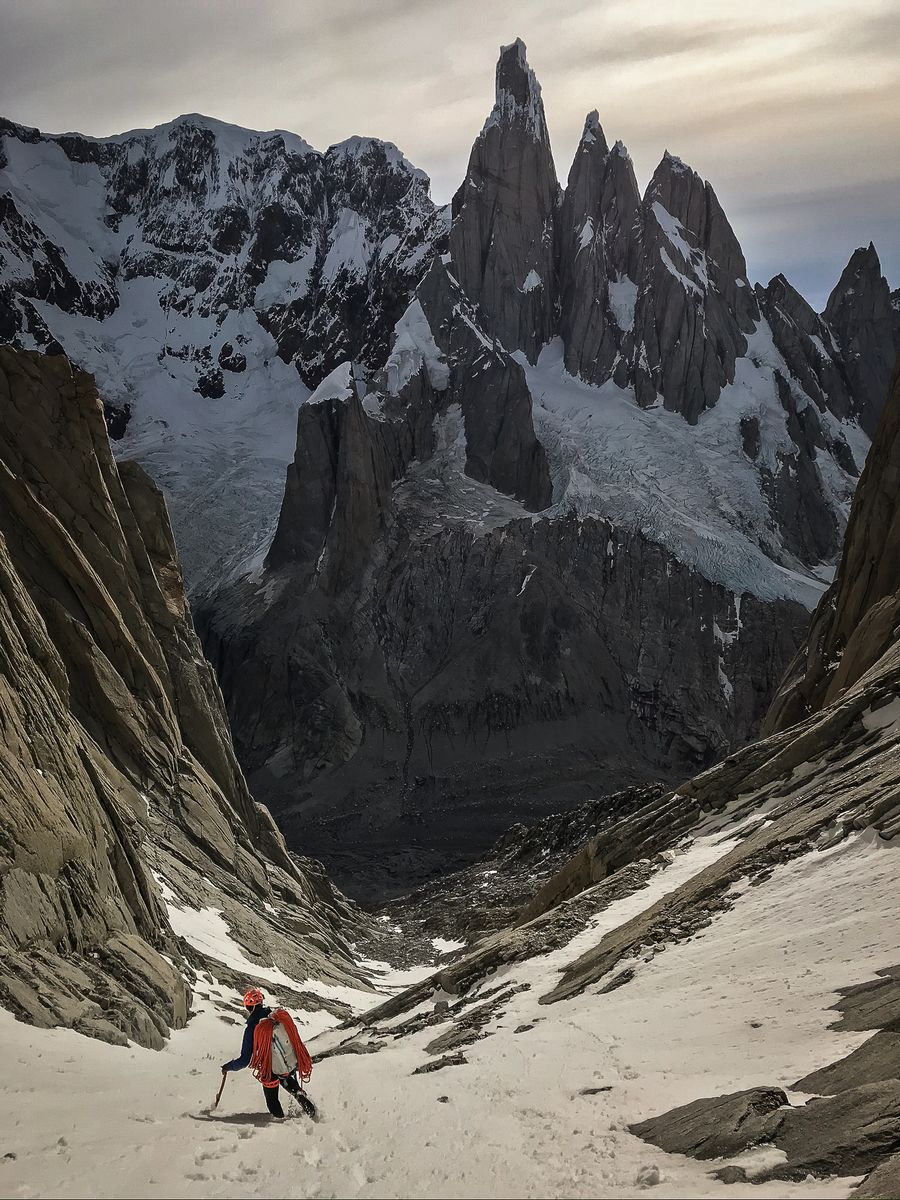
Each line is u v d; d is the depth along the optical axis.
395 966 63.66
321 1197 10.88
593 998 21.14
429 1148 12.30
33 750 31.91
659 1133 11.78
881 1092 10.76
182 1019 29.12
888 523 52.44
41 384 53.22
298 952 49.19
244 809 62.16
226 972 38.62
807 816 27.00
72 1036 22.19
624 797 93.38
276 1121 14.41
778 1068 12.94
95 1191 11.22
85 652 47.94
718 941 21.38
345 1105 15.30
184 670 58.19
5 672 33.28
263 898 54.41
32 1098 16.62
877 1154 9.90
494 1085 15.07
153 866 44.19
